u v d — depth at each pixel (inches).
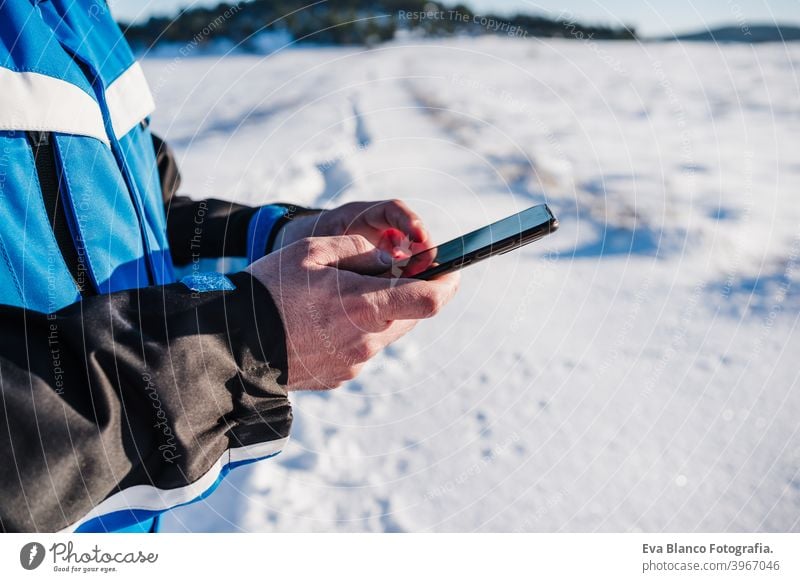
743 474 59.7
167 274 37.7
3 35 25.3
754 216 119.7
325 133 194.7
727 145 174.9
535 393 74.6
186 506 61.1
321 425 72.4
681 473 60.5
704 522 54.6
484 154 168.4
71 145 27.0
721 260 103.2
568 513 57.0
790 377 72.9
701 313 88.3
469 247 30.4
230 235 43.8
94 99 29.3
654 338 83.5
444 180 146.8
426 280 30.6
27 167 25.1
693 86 271.0
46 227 25.7
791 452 61.9
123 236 30.9
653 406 70.3
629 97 251.6
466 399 74.9
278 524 58.1
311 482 63.4
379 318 26.9
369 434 70.3
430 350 85.6
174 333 21.8
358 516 58.9
